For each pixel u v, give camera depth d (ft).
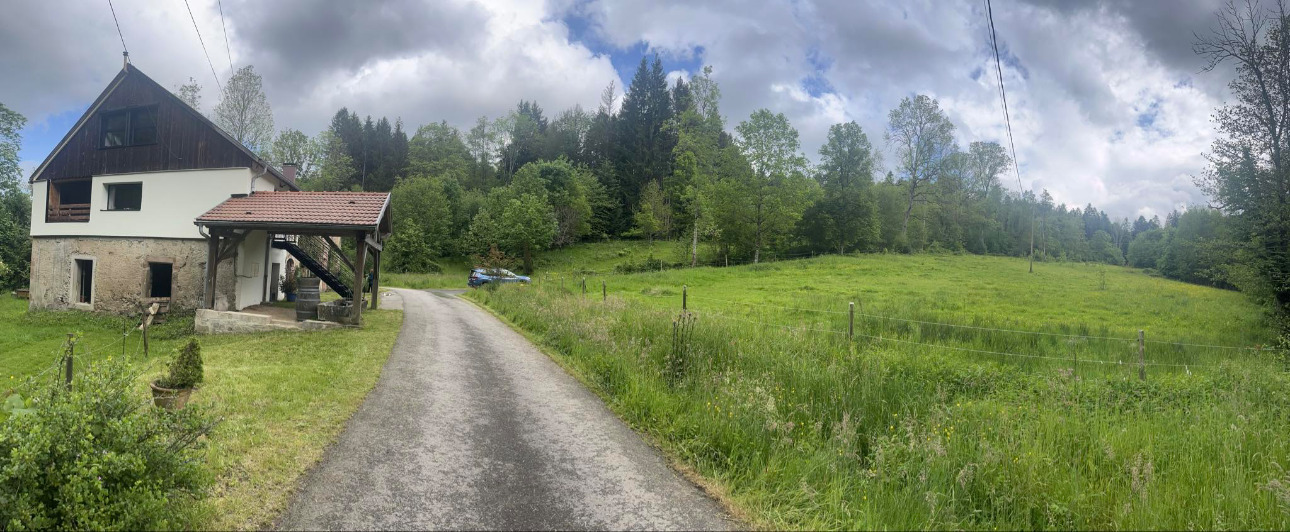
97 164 67.56
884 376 27.61
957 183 212.02
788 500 15.98
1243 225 58.23
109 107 67.67
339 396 24.89
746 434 19.53
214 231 54.24
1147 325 61.52
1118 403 25.68
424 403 24.88
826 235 174.60
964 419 22.06
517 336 46.52
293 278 80.43
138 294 64.39
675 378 28.45
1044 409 23.81
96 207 66.95
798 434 20.56
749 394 23.65
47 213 69.31
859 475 17.29
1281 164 56.24
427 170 249.75
